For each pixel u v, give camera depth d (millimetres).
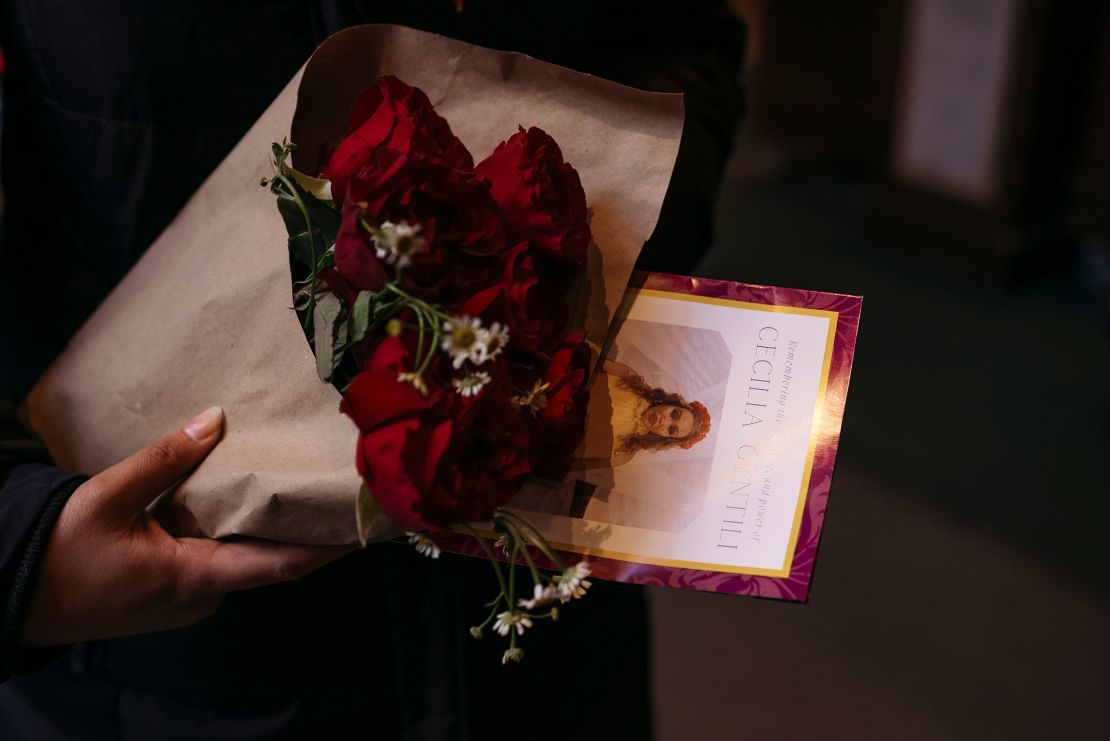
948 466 1903
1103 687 1490
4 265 738
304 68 643
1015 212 2396
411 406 556
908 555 1724
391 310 580
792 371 656
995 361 2193
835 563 1717
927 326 2326
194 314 674
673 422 654
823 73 2900
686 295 670
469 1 694
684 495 646
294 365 652
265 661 731
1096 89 2312
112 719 762
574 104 664
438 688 719
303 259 619
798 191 2924
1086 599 1632
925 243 2564
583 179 666
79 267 742
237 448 656
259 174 668
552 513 647
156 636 731
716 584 633
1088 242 2543
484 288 589
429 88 667
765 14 2982
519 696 753
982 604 1632
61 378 719
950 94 2414
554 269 630
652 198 659
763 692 1513
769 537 636
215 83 678
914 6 2422
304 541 644
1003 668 1525
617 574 641
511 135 668
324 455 636
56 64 677
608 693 808
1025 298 2428
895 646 1571
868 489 1858
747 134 3133
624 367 663
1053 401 2064
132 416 691
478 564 717
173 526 670
